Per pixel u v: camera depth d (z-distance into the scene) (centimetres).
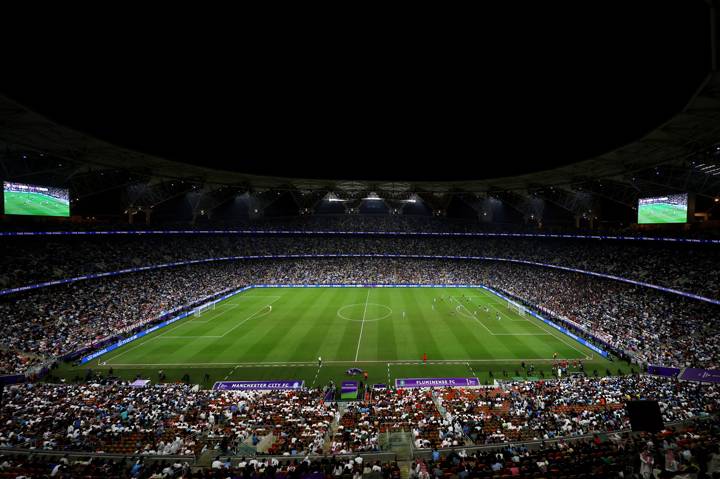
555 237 7981
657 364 3403
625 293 5356
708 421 1855
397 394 2881
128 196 6831
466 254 8788
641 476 1111
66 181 5025
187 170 5559
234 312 5684
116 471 1507
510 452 1609
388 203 9869
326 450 1983
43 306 4556
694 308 4434
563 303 5506
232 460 1708
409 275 8231
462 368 3553
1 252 5006
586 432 2047
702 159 4219
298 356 3869
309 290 7444
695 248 5475
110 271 5716
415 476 1373
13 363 3397
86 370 3506
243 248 8550
